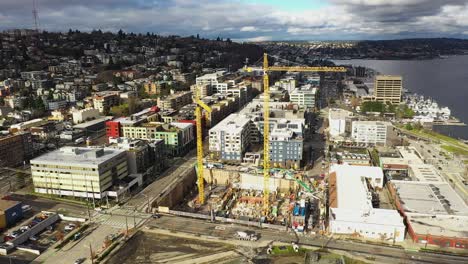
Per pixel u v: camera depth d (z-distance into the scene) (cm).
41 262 16888
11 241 18000
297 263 16738
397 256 17038
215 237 18912
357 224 18812
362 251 17475
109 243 18362
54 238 18950
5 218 19762
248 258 17162
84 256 17350
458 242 17550
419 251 17462
